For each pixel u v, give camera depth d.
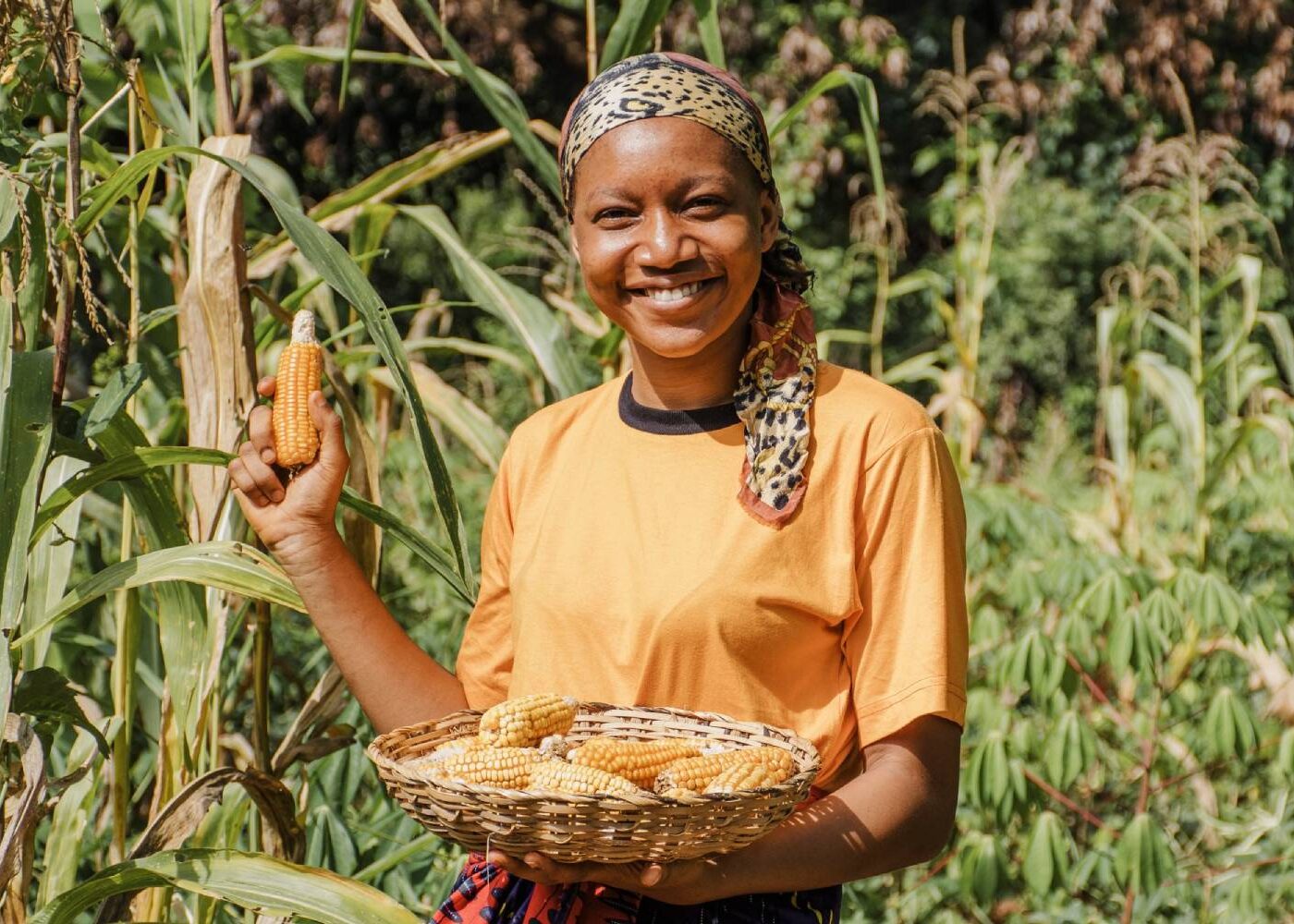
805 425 1.89
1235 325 6.79
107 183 2.38
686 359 1.95
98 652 3.70
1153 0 12.43
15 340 2.46
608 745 1.75
